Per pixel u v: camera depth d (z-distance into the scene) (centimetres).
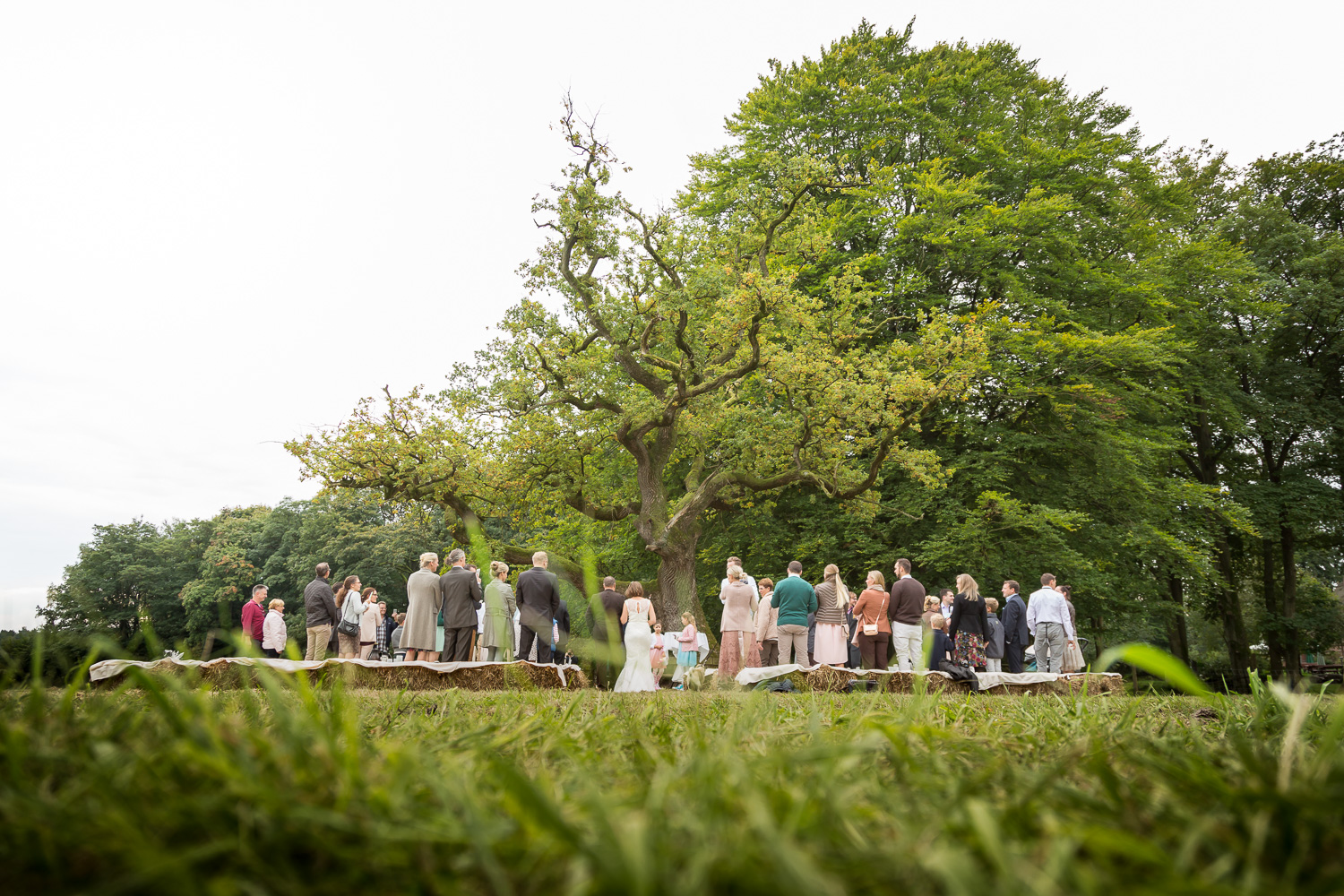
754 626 1091
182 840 43
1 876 39
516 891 41
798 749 114
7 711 73
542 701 192
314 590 1218
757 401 2108
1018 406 2056
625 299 1759
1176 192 2294
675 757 102
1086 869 36
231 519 5212
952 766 100
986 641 1108
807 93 2208
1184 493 2036
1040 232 2091
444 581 1045
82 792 48
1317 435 2427
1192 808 60
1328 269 2378
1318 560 2719
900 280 2058
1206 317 2338
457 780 64
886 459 1766
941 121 2145
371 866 42
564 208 1697
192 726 57
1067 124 2289
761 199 1864
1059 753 111
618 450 2180
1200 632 3516
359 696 231
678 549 1828
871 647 1034
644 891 30
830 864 39
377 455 1698
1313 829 45
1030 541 1834
